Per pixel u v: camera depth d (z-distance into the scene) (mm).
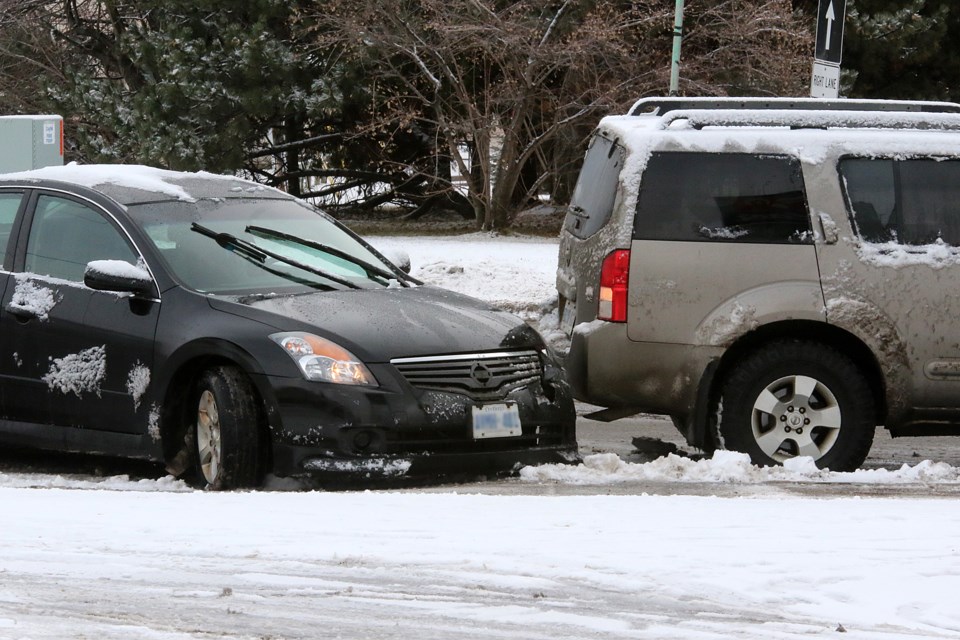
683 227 24188
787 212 24219
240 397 22078
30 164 44344
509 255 58562
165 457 23172
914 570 14578
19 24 95938
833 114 24828
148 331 23266
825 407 24234
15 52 97625
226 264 24250
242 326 22375
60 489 21828
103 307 24000
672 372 24219
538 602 13305
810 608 13188
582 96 70250
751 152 24297
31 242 25609
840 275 24094
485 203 75062
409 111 76750
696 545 15766
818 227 24172
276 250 25094
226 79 78438
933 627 12633
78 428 24203
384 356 22047
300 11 78438
